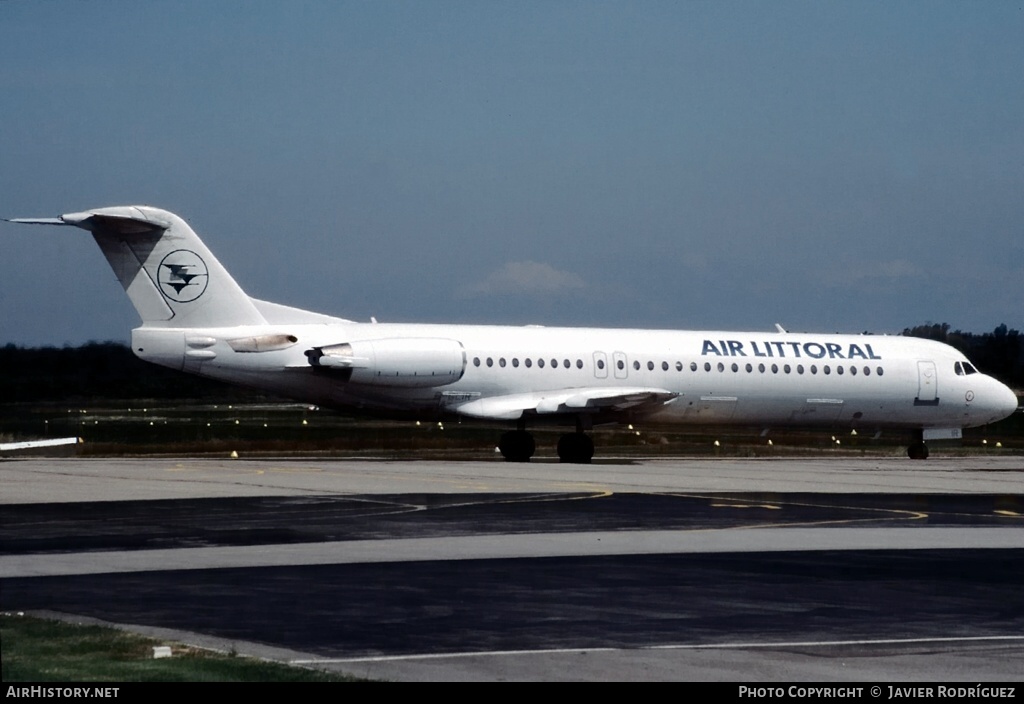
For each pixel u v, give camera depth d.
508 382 91.12
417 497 59.12
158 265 83.75
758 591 33.94
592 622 29.31
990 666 25.19
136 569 36.59
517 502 57.47
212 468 78.94
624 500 59.12
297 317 87.69
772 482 73.06
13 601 30.97
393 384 87.69
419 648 26.17
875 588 34.66
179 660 23.80
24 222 80.31
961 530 49.31
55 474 72.06
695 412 97.69
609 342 95.12
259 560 38.72
